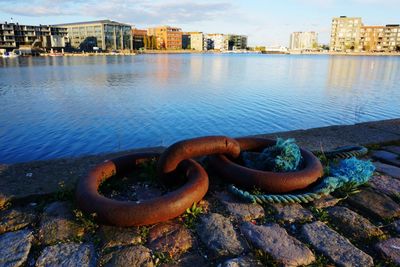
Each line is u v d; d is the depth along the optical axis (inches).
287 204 137.3
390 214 131.2
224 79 1290.6
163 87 1042.1
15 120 613.0
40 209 130.7
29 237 113.1
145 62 2738.7
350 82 1177.4
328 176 154.7
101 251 106.7
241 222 124.2
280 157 158.4
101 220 118.9
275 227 121.4
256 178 145.0
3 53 3818.9
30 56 4005.9
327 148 204.7
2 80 1254.3
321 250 108.9
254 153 173.9
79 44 5408.5
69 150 467.8
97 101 797.2
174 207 121.2
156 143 494.9
